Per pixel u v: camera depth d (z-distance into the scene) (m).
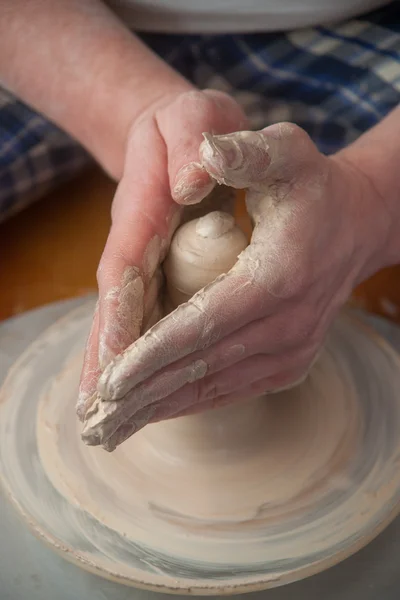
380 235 0.62
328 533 0.57
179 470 0.60
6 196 0.86
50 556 0.59
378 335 0.68
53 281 0.83
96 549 0.56
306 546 0.56
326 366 0.66
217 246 0.55
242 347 0.55
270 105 0.88
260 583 0.55
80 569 0.59
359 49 0.85
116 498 0.59
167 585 0.55
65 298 0.81
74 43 0.75
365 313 0.74
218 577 0.55
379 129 0.67
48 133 0.87
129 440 0.61
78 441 0.62
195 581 0.55
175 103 0.63
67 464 0.60
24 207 0.92
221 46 0.87
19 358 0.67
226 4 0.83
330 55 0.85
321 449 0.61
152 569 0.55
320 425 0.62
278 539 0.57
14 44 0.76
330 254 0.58
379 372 0.65
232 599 0.56
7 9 0.77
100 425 0.51
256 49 0.87
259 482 0.59
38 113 0.87
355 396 0.64
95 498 0.59
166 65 0.74
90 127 0.74
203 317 0.53
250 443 0.61
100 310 0.54
